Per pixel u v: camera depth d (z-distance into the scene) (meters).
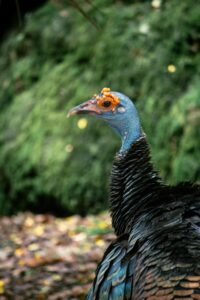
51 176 14.40
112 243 5.82
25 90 15.77
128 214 6.02
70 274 10.45
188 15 14.30
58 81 15.13
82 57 15.08
